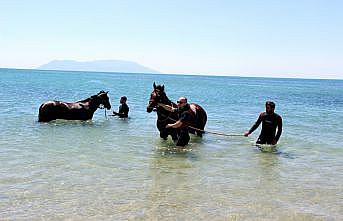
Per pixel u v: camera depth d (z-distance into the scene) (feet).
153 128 59.47
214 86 363.35
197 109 52.47
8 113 71.82
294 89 362.12
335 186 31.12
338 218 23.90
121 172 32.81
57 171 32.32
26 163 34.58
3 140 45.06
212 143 48.60
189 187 29.25
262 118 47.70
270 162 39.11
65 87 222.07
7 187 27.50
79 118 65.41
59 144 44.01
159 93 46.78
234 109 106.32
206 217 23.35
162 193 27.55
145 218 22.85
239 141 50.80
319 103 155.53
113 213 23.47
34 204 24.48
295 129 66.44
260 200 26.86
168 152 41.86
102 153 40.04
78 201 25.31
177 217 23.18
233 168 35.88
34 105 90.02
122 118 71.87
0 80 295.69
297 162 39.68
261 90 299.58
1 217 22.22
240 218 23.36
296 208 25.49
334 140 55.11
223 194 27.89
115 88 235.81
